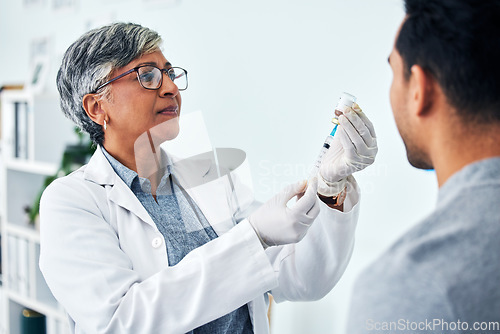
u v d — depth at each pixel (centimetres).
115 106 98
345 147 81
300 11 173
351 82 162
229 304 83
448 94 61
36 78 281
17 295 258
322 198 91
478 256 55
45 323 253
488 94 59
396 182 155
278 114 85
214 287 83
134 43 96
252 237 83
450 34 60
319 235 95
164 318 83
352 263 169
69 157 229
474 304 54
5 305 266
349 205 91
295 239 82
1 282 276
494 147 59
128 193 102
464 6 59
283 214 81
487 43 58
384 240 160
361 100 161
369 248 163
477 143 60
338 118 83
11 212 266
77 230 94
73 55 99
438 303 55
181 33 218
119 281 89
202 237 100
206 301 82
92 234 93
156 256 97
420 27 62
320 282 98
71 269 91
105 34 97
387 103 155
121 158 106
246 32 191
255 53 188
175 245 99
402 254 58
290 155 85
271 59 182
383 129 156
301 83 171
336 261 95
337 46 165
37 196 247
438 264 56
